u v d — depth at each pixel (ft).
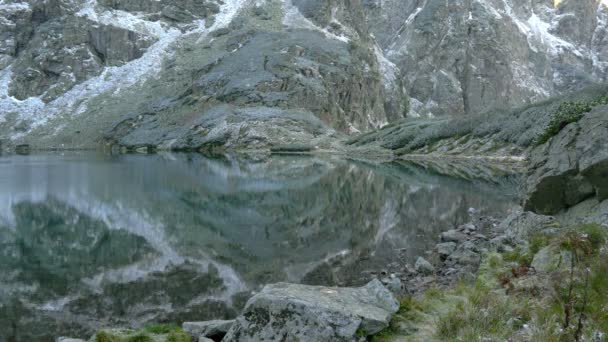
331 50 442.09
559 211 60.23
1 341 33.91
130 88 463.01
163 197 103.45
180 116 384.27
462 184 124.06
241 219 79.92
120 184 125.80
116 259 55.52
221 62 431.43
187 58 479.41
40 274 49.83
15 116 454.40
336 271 50.24
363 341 24.12
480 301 28.09
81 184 124.88
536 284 30.60
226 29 508.53
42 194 106.42
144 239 65.57
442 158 221.46
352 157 258.37
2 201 96.78
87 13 525.34
